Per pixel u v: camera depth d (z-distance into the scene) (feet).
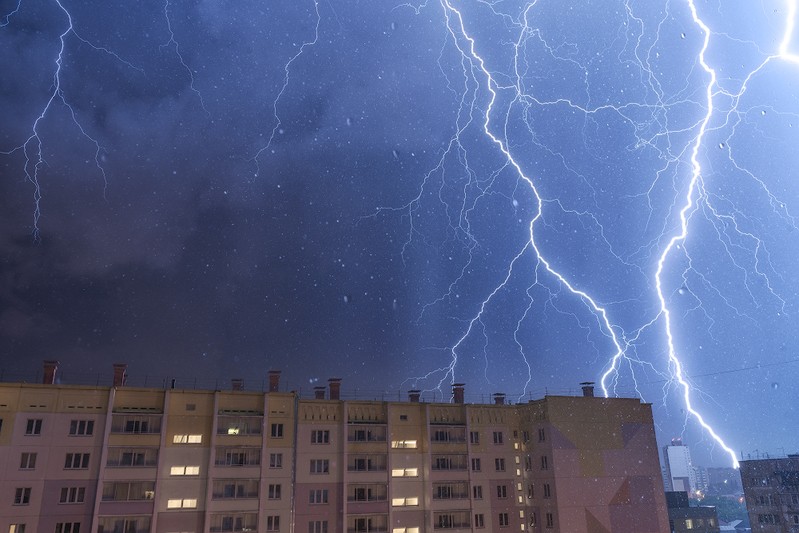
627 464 151.23
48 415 119.65
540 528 146.00
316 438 139.33
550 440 147.02
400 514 142.10
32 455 116.47
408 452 147.33
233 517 126.41
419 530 142.10
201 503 124.16
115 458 121.70
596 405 154.71
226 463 128.98
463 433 153.38
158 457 123.34
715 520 222.48
